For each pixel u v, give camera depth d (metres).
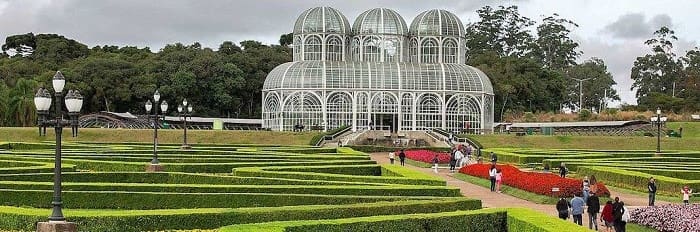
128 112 134.38
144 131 101.31
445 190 40.56
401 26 123.25
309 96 113.50
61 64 152.12
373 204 33.69
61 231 27.80
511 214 32.19
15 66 147.62
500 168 57.12
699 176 59.03
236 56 147.25
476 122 117.25
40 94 28.67
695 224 32.97
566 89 194.50
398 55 122.88
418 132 109.00
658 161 73.81
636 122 122.06
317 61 117.31
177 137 100.75
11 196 36.56
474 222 32.19
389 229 29.98
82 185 38.00
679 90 197.00
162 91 136.25
